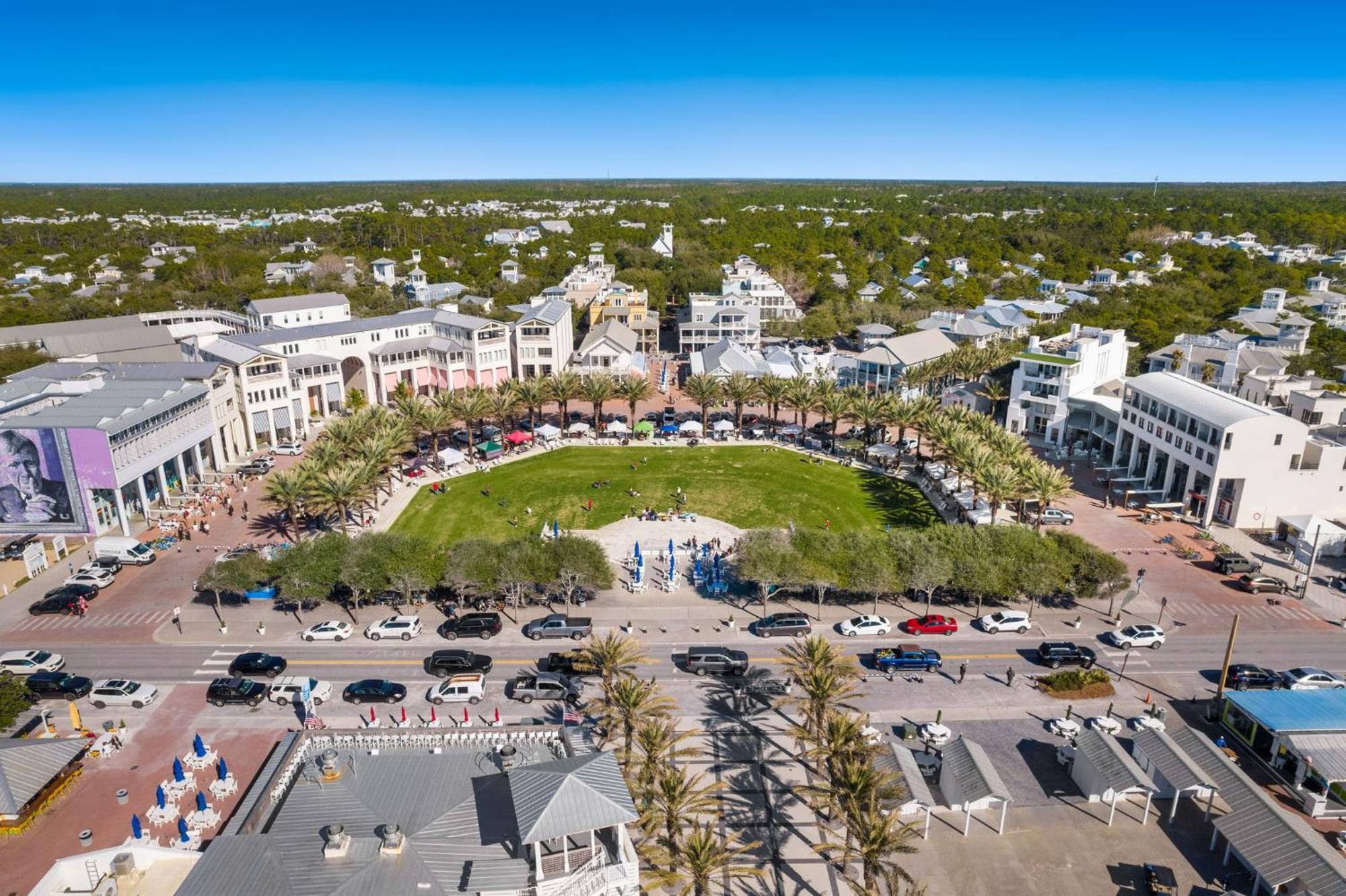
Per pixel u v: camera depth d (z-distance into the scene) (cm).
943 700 6494
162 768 5656
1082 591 7631
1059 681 6588
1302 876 4359
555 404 15525
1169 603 8112
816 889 4709
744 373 14638
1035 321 19338
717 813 4712
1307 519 9275
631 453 12838
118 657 7044
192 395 11150
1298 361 15825
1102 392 13900
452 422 12119
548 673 6625
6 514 9438
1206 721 6300
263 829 4056
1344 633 7569
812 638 5972
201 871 3500
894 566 7619
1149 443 11312
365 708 6325
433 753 4538
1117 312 19375
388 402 15488
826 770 5334
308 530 9706
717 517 10162
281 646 7250
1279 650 7250
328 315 18212
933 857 4922
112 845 4938
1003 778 5625
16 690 5753
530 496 10838
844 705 5700
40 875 4691
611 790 3781
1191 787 5091
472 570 7425
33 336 15838
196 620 7688
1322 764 5406
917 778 5175
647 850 4228
